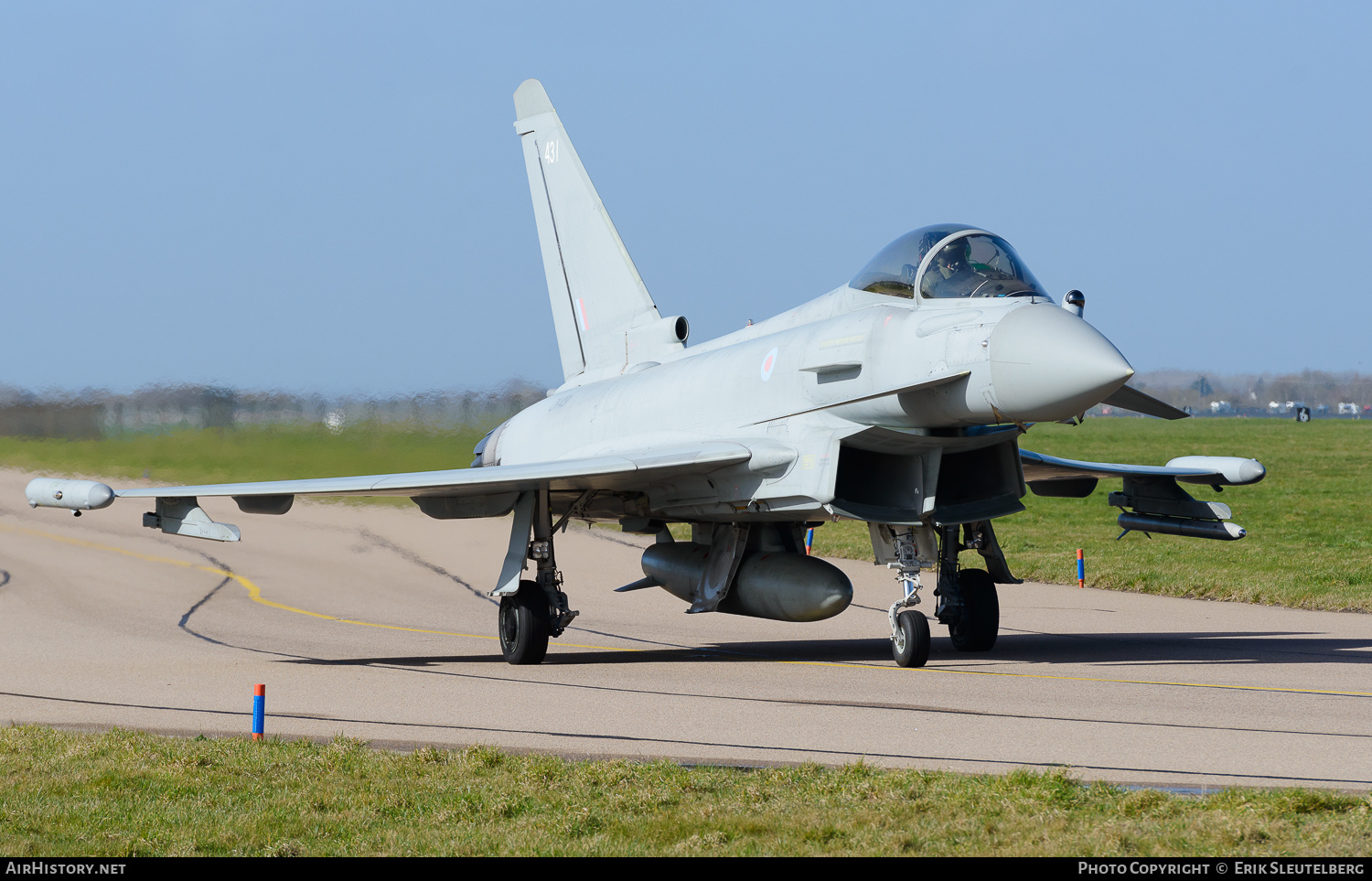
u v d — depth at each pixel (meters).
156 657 49.94
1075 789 23.66
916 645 44.25
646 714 34.81
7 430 128.25
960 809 22.84
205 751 29.17
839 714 34.22
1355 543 108.31
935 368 41.56
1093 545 104.81
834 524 128.12
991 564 51.09
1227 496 161.12
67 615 65.56
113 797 25.23
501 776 26.30
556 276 69.50
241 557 98.31
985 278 44.09
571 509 56.00
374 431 124.75
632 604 72.62
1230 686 39.25
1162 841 20.50
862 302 47.16
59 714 35.97
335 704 37.56
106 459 127.31
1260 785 24.88
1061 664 45.47
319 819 23.20
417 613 68.62
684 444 51.62
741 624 63.62
